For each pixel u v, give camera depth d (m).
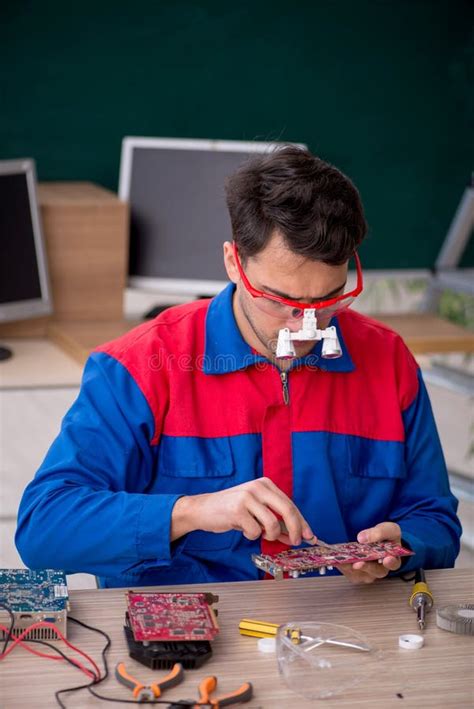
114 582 1.90
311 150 4.43
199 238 3.85
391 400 2.00
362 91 4.41
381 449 1.98
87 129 4.23
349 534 1.98
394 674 1.45
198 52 4.24
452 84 4.50
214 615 1.56
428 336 3.64
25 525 1.78
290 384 1.93
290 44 4.29
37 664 1.45
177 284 3.87
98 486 1.82
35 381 3.17
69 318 3.75
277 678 1.43
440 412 5.79
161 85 4.25
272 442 1.91
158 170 3.86
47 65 4.11
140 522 1.68
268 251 1.65
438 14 4.40
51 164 4.23
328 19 4.29
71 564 1.73
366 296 5.46
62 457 1.84
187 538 1.82
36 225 3.53
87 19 4.10
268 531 1.61
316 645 1.52
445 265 4.68
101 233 3.71
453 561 1.96
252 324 1.84
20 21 4.04
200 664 1.45
